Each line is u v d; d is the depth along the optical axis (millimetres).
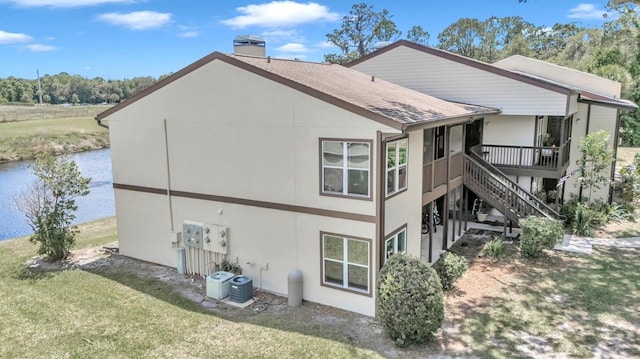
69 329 9500
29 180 29641
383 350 8648
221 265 12023
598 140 17141
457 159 15055
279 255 11203
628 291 11062
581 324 9508
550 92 16188
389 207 10438
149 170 13109
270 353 8586
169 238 13117
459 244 15023
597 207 17766
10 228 19906
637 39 34688
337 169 10070
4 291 11562
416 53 18438
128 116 13156
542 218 13836
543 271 12469
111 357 8445
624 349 8562
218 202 11961
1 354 8508
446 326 9500
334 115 9820
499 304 10477
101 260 14047
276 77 10391
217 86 11352
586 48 53625
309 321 9906
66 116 65250
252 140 11078
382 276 8977
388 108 10500
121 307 10602
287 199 10828
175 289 11711
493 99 17188
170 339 9125
